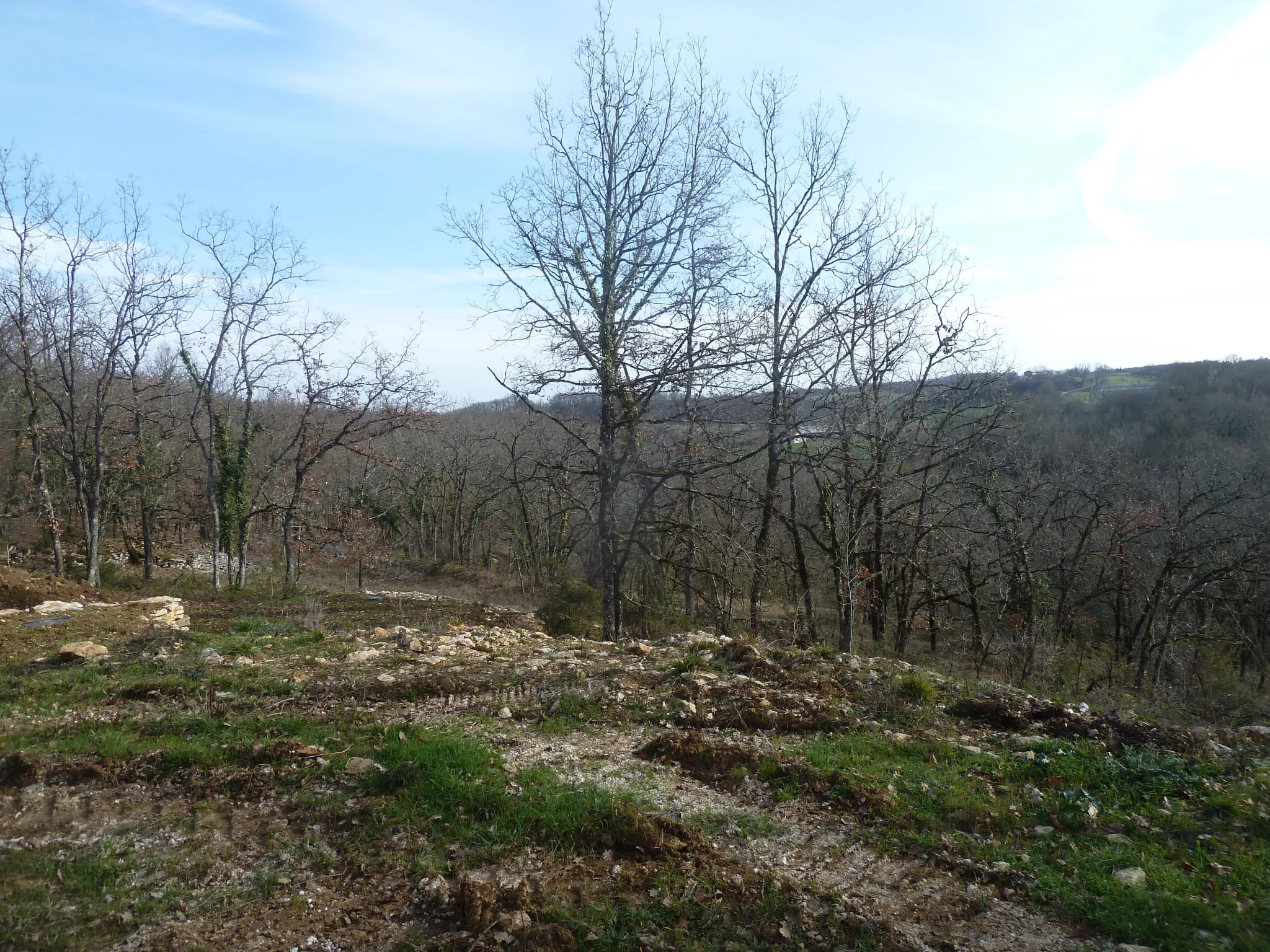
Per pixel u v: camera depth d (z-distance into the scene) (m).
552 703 7.93
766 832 5.25
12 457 29.77
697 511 17.72
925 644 26.00
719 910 4.35
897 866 4.83
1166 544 26.69
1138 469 30.00
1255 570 23.81
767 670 8.77
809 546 25.16
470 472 45.28
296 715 7.72
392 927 4.37
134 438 29.05
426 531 50.50
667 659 9.63
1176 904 4.21
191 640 11.57
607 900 4.48
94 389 28.48
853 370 20.19
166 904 4.61
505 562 47.94
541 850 5.02
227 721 7.53
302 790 5.98
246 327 27.42
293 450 37.50
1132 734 6.73
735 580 16.94
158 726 7.43
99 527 26.98
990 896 4.48
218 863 5.05
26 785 6.15
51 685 8.88
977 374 20.08
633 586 20.22
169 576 29.84
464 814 5.46
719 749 6.43
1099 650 23.98
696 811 5.55
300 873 4.93
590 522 16.83
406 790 5.78
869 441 19.27
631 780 6.07
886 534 22.86
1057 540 26.70
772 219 20.16
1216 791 5.58
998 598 23.38
